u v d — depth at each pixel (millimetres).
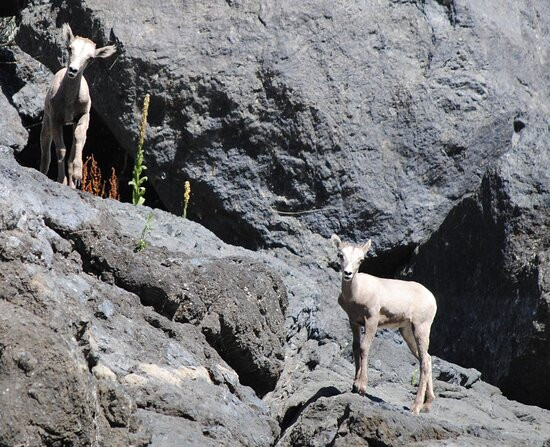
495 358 43406
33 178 32188
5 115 43750
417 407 33531
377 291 33312
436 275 46375
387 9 48438
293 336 37219
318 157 45906
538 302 41812
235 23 46688
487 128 48094
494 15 50688
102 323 29109
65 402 22531
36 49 49312
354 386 32938
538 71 51500
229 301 33281
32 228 28672
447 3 49500
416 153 47000
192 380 29578
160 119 46156
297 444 30016
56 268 29375
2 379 22328
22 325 23203
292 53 46312
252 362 33875
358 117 46344
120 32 46250
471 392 40250
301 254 45406
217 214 46406
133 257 32031
